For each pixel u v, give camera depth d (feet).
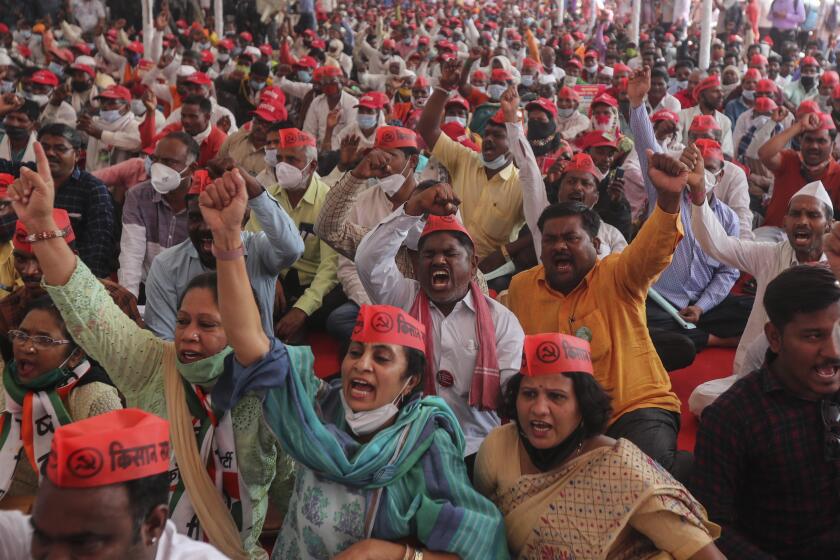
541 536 8.55
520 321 13.52
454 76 20.83
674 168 11.61
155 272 13.98
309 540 8.77
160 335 13.84
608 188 20.30
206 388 9.20
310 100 33.83
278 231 12.58
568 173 18.86
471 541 8.41
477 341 11.74
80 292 8.99
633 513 8.25
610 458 8.38
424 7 105.50
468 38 81.97
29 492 10.08
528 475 8.74
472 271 11.98
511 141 18.88
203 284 9.15
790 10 77.30
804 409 9.09
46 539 5.85
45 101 34.55
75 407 9.80
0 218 15.39
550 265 13.01
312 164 18.62
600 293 12.84
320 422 8.73
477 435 11.86
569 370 8.63
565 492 8.50
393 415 8.92
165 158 17.75
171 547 6.59
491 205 20.63
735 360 16.34
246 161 24.80
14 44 57.47
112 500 5.84
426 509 8.48
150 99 27.25
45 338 9.52
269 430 9.12
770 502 9.27
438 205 11.82
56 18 72.18
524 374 8.83
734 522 9.59
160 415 9.31
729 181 23.16
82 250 18.39
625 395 12.57
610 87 40.16
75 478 5.78
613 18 104.42
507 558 8.62
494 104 34.63
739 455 9.16
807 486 9.11
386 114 32.48
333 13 81.41
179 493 9.12
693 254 19.54
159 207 18.16
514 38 75.15
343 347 16.89
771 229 23.58
